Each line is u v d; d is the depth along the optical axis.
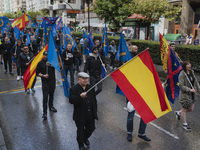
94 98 4.28
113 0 20.20
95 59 6.95
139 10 15.84
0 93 8.37
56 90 8.79
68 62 8.46
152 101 4.33
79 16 29.94
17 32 13.28
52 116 6.23
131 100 4.25
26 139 4.96
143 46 12.88
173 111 6.66
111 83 9.92
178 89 6.48
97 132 5.26
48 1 55.59
